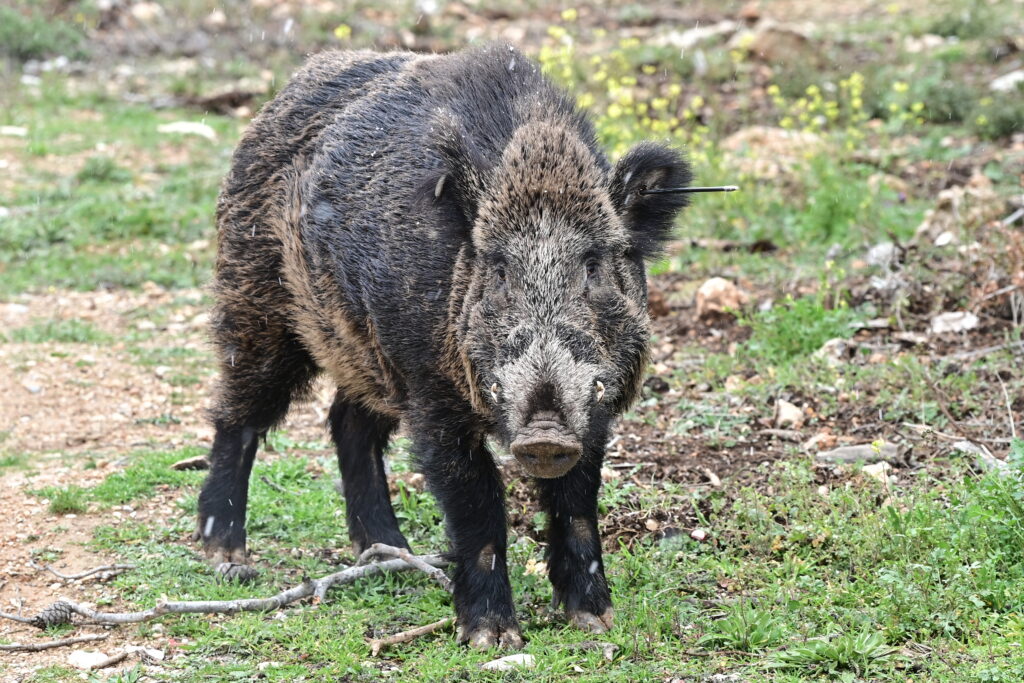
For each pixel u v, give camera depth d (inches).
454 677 346.9
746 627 361.4
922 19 1315.2
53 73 1264.8
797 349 601.6
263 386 457.4
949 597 367.2
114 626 395.2
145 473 512.4
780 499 444.8
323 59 470.3
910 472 466.0
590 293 337.1
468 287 347.9
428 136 380.5
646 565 413.7
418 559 410.3
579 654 355.9
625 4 1496.1
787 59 1133.1
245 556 446.6
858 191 773.9
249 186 452.8
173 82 1253.7
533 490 462.3
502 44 407.8
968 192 706.8
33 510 478.6
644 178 361.4
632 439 522.9
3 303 761.0
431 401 364.2
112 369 655.8
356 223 392.5
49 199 927.0
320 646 370.0
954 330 593.3
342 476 459.2
